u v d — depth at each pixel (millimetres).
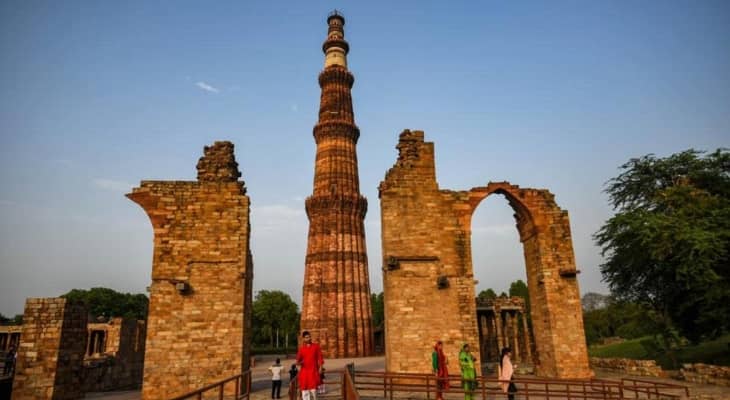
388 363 23906
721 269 27141
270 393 22328
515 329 43562
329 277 52656
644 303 34594
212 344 21609
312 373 13938
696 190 30375
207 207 23281
